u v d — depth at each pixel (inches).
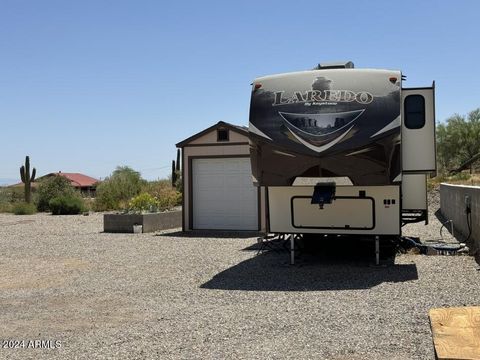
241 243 587.5
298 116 381.7
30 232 773.3
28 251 562.6
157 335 244.7
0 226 880.3
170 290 348.8
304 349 218.4
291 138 378.0
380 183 370.9
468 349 104.5
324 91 384.2
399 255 464.4
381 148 366.6
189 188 723.4
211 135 712.4
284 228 419.8
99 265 460.1
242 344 227.6
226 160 712.4
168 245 586.6
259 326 255.3
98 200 1296.8
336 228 410.6
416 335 231.8
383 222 400.5
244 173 705.6
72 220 1000.2
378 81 382.3
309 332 242.5
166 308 298.2
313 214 412.5
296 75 399.5
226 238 639.1
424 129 403.5
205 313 284.4
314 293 328.2
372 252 467.2
